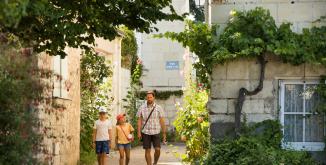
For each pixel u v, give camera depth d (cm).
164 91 3734
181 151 2859
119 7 1303
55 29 1220
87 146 2327
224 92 1555
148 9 1323
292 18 1551
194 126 1969
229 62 1547
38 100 1169
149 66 3816
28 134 1130
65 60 1950
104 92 2669
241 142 1495
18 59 1118
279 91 1555
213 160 1507
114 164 2248
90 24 1300
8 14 777
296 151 1511
